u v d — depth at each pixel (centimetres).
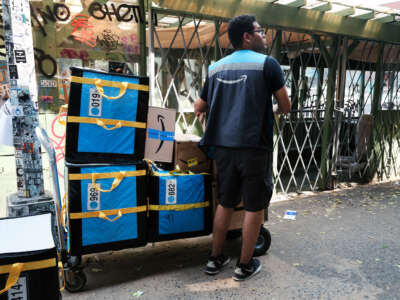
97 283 285
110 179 269
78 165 261
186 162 305
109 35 391
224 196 287
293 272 306
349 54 575
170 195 291
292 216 455
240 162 272
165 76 446
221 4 434
